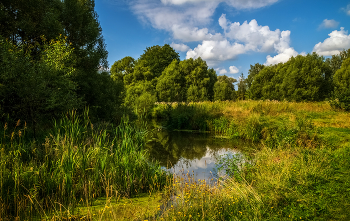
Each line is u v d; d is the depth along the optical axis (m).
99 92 12.66
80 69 12.07
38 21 10.51
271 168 5.61
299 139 8.29
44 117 7.82
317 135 8.46
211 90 43.31
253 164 6.73
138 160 6.23
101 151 6.21
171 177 6.02
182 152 9.34
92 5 14.38
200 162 7.89
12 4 9.80
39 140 6.31
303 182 4.55
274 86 36.34
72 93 9.84
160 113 22.52
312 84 27.52
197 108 16.59
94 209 4.41
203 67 43.34
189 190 4.79
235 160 7.49
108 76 14.26
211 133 13.34
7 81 6.71
